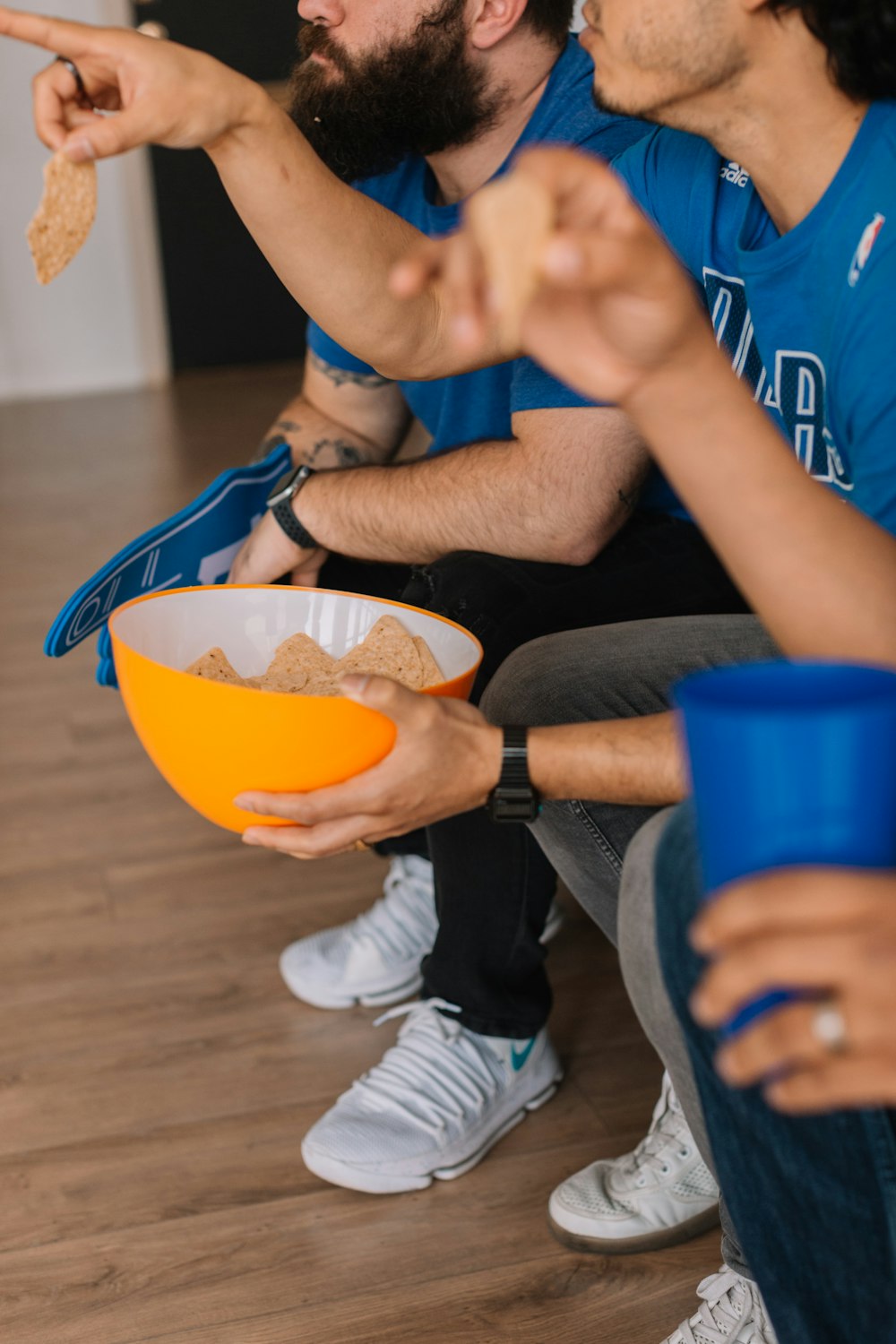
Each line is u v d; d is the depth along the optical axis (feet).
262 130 3.20
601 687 3.53
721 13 2.71
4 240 15.39
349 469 4.57
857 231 2.80
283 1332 3.51
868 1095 1.61
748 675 1.70
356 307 3.69
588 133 4.32
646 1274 3.72
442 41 4.19
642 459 4.15
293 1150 4.19
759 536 2.16
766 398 3.30
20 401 15.72
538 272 1.65
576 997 4.94
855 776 1.56
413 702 2.68
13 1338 3.50
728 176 3.47
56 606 9.03
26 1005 4.89
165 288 16.20
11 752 6.96
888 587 2.17
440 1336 3.50
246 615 3.81
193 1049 4.66
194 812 6.35
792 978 1.60
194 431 14.11
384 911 4.97
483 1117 4.15
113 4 14.73
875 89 2.71
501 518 4.17
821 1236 2.27
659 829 2.44
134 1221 3.90
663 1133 3.89
